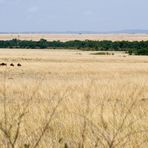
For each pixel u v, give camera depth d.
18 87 54.22
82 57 198.50
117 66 124.00
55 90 49.25
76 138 20.14
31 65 125.69
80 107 32.12
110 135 19.50
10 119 24.50
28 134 21.48
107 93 45.47
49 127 23.34
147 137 20.58
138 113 28.94
